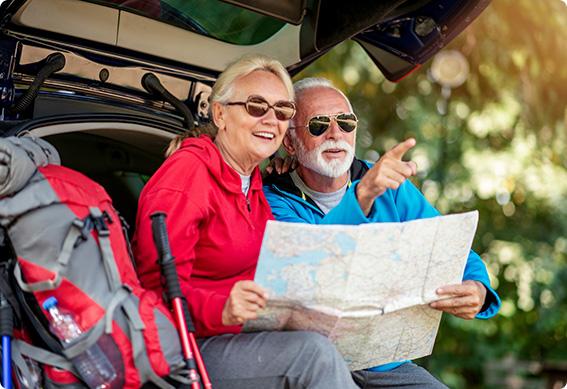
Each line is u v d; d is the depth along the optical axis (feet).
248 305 8.83
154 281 9.20
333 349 9.18
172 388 8.26
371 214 10.19
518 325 26.13
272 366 9.18
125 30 11.05
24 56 10.19
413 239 9.29
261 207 10.62
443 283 9.86
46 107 10.42
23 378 8.32
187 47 11.61
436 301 9.89
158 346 8.20
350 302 9.21
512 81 23.54
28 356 8.31
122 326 8.14
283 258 8.84
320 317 9.27
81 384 8.25
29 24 10.19
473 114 24.16
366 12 11.10
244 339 9.34
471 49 23.12
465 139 24.18
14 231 8.08
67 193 8.28
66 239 8.09
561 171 24.67
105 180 11.71
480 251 25.32
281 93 10.37
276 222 8.68
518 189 24.68
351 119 11.23
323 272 9.00
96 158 11.66
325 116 11.16
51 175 8.38
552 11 22.48
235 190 9.93
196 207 9.50
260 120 10.23
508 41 22.84
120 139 11.46
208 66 11.86
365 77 23.67
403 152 9.66
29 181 8.27
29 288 8.07
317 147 11.18
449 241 9.59
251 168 10.48
